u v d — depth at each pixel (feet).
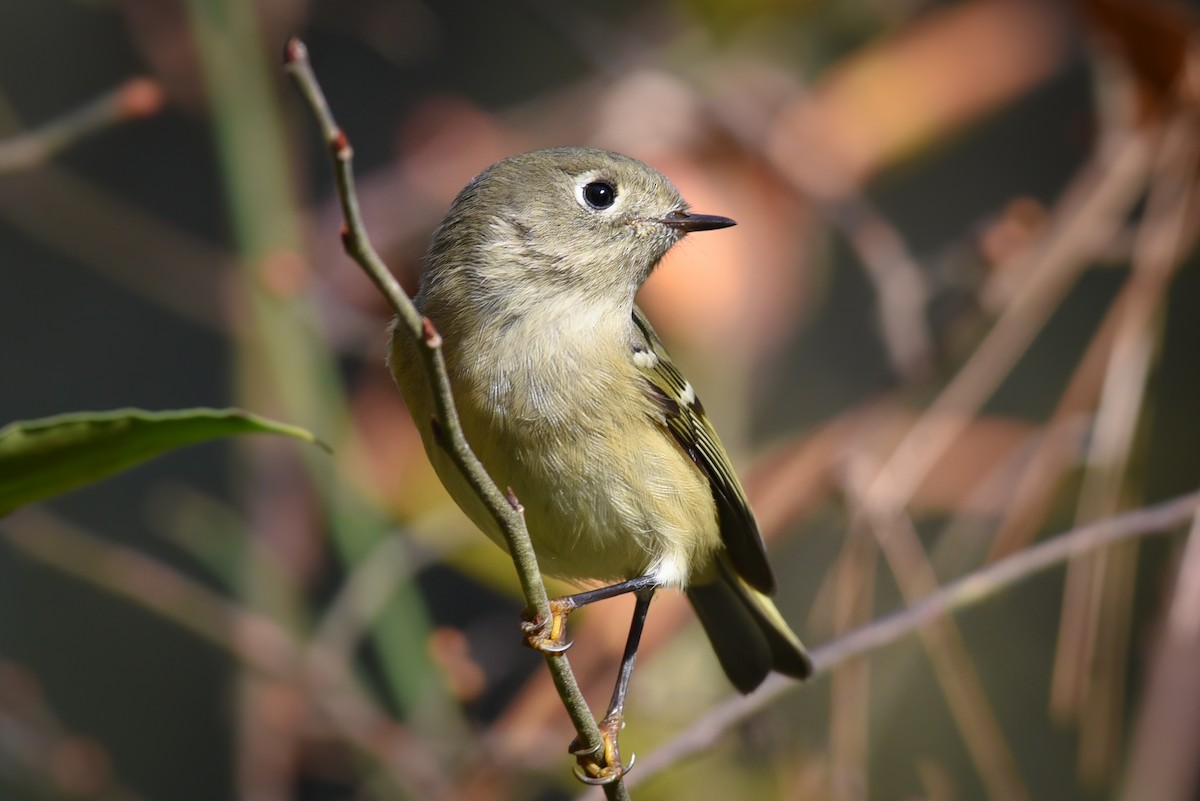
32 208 32.53
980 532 29.91
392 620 28.58
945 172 42.01
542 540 22.12
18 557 37.52
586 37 33.71
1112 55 29.04
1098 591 24.20
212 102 30.25
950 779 33.01
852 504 26.96
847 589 25.99
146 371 39.58
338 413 29.30
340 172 13.24
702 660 28.66
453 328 21.61
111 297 39.83
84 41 39.11
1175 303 37.45
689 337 29.17
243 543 30.07
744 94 32.63
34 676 36.47
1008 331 27.96
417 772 27.58
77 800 31.07
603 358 21.84
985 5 33.65
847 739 24.71
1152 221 27.25
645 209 22.95
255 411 30.99
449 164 32.32
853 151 32.19
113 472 13.94
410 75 40.04
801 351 37.04
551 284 22.06
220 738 36.96
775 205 31.40
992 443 30.01
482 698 31.58
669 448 22.53
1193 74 28.04
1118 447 25.09
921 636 27.09
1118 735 26.35
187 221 39.55
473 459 15.49
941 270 31.19
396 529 28.53
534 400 21.24
